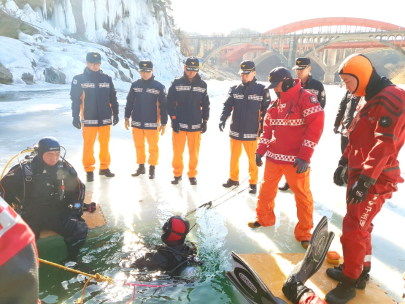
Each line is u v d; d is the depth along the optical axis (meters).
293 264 3.00
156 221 3.95
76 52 28.64
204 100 5.28
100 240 3.44
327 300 2.54
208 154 7.21
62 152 6.66
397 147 2.35
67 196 3.37
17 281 0.96
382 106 2.22
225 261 3.13
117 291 2.62
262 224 3.88
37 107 12.88
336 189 5.26
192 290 2.67
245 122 4.93
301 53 99.94
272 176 3.63
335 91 35.12
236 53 119.94
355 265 2.49
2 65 20.97
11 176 3.10
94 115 5.20
